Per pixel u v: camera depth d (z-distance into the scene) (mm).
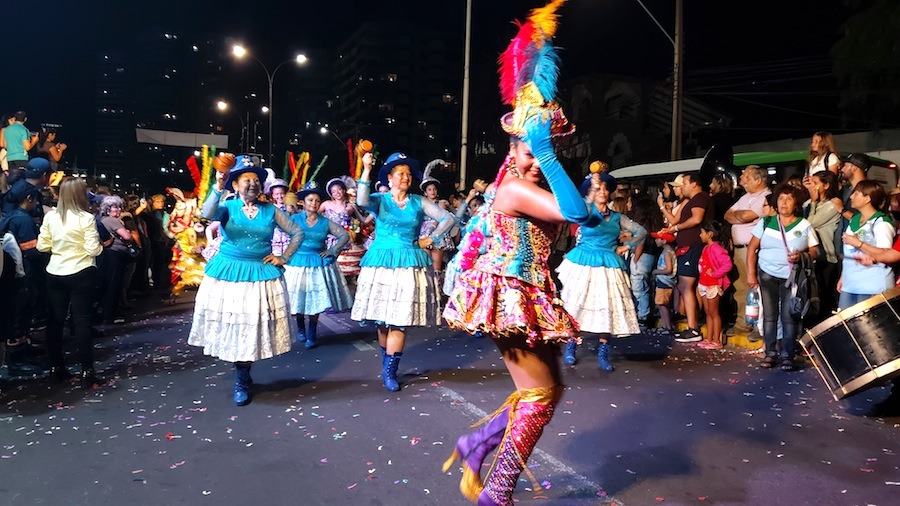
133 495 3707
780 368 6543
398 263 5828
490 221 3061
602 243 6453
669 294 8547
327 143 103062
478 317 2949
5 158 11734
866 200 5602
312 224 7688
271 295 5480
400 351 5867
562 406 5266
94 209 10039
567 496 3615
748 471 3955
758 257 6902
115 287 9523
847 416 5000
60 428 4840
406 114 90875
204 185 7871
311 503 3578
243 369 5406
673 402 5383
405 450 4340
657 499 3570
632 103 29062
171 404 5438
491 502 3090
